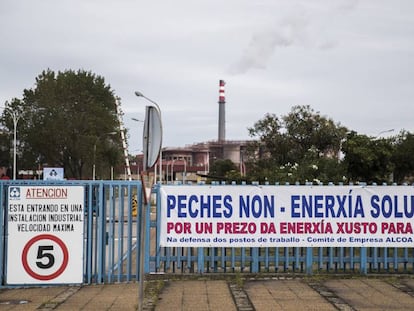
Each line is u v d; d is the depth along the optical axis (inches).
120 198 490.3
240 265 514.6
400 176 1881.2
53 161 3041.3
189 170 5118.1
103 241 487.2
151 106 325.7
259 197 502.0
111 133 2869.1
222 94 6309.1
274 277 497.7
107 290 458.3
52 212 476.1
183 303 406.9
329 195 505.4
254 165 2076.8
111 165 2994.6
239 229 500.4
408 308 389.4
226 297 425.7
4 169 3115.2
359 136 1262.3
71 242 476.7
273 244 502.3
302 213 503.5
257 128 2038.6
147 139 326.0
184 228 498.0
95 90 3036.4
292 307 393.7
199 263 500.1
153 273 496.1
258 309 388.5
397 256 512.1
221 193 499.8
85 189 482.0
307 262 503.2
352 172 1239.5
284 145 1979.6
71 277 476.1
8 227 473.1
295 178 1098.1
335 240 504.7
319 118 1990.7
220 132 6269.7
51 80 3021.7
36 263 474.3
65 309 394.6
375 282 482.0
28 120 2965.1
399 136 1995.6
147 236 497.7
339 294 435.5
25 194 474.3
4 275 472.4
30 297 436.1
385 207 507.8
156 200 500.1
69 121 2925.7
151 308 393.1
